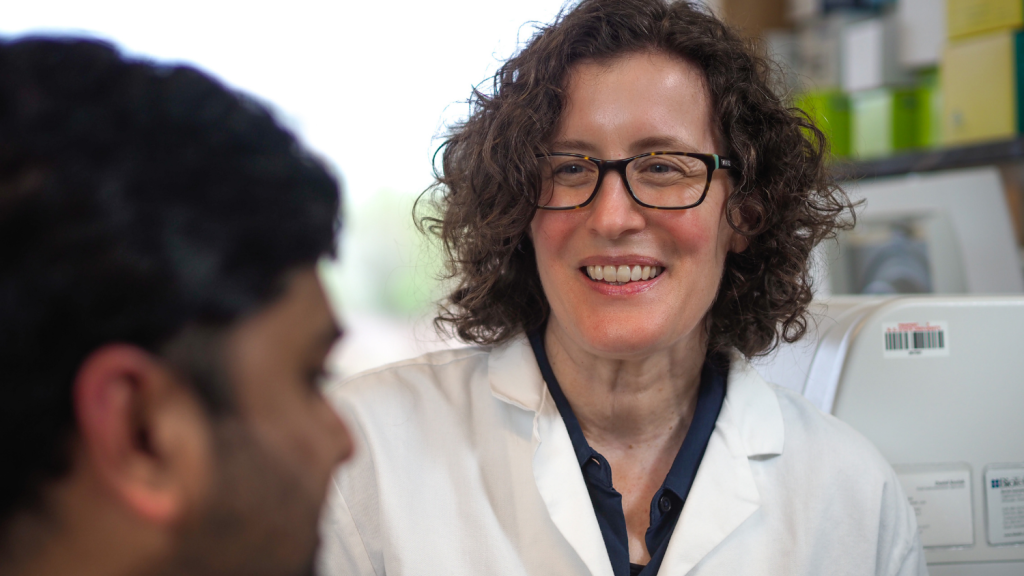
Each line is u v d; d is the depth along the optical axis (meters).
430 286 1.39
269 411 0.42
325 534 1.02
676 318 1.00
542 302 1.18
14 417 0.36
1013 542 1.22
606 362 1.06
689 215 0.98
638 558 1.03
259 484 0.42
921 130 2.78
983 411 1.22
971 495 1.21
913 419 1.21
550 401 1.06
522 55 1.10
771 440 1.07
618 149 0.98
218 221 0.39
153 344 0.38
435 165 1.29
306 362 0.45
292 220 0.42
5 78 0.38
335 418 0.49
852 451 1.08
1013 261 1.85
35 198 0.36
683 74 1.01
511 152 1.03
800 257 1.17
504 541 1.01
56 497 0.39
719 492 1.01
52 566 0.40
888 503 1.06
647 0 1.04
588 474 1.03
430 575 1.00
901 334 1.21
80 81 0.39
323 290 0.47
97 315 0.36
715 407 1.10
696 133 1.01
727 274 1.17
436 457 1.07
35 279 0.35
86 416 0.37
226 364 0.40
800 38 3.19
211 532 0.41
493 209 1.11
